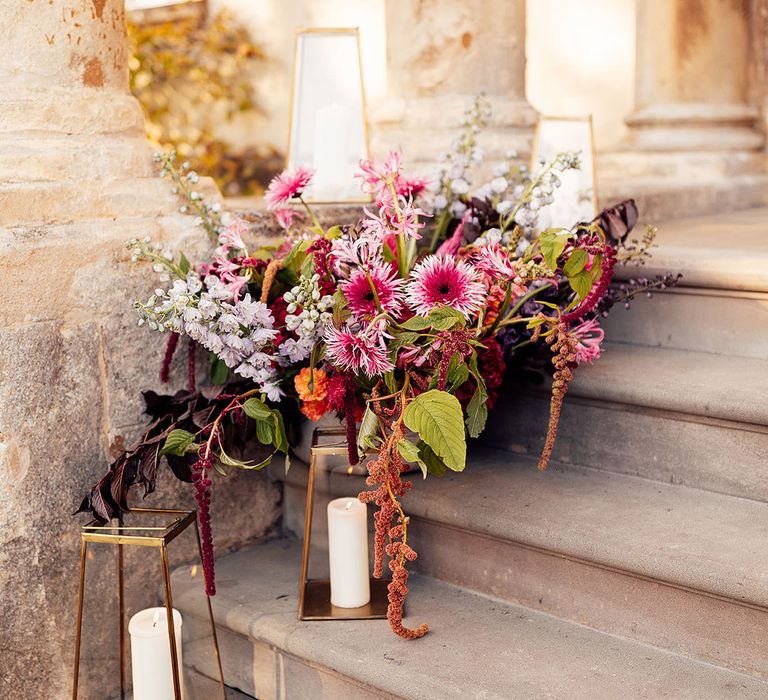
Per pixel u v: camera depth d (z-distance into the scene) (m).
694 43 4.17
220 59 5.63
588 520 1.90
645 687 1.66
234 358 1.85
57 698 1.96
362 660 1.79
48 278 1.87
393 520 2.15
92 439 1.98
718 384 2.04
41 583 1.92
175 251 2.08
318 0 5.39
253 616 2.00
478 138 2.76
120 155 2.02
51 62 1.92
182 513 1.87
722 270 2.33
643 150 4.11
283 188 2.04
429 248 2.28
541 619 1.93
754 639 1.68
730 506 1.96
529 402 2.29
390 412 1.77
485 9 2.80
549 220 2.49
